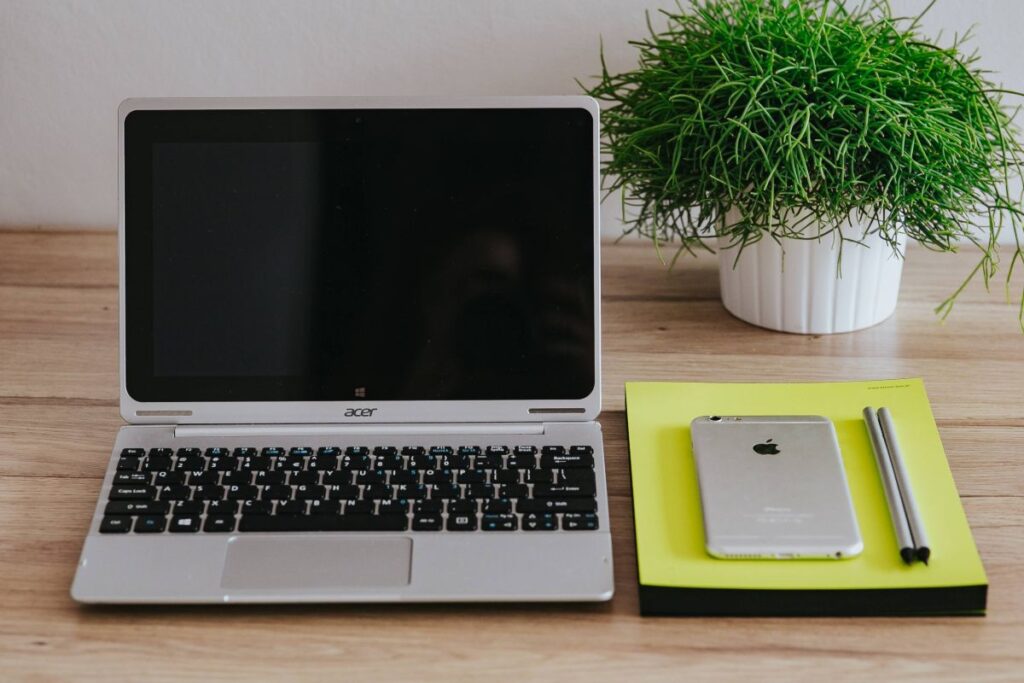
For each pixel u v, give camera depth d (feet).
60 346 3.18
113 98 3.68
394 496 2.42
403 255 2.66
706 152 2.81
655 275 3.51
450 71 3.60
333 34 3.57
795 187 2.71
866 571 2.23
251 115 2.64
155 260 2.66
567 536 2.33
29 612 2.21
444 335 2.66
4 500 2.53
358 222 2.66
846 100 2.82
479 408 2.66
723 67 2.88
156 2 3.55
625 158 3.02
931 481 2.47
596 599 2.20
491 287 2.66
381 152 2.65
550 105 2.64
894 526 2.32
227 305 2.66
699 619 2.19
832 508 2.35
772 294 3.10
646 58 3.30
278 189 2.65
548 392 2.66
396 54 3.59
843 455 2.54
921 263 3.56
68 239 3.81
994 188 3.00
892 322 3.21
